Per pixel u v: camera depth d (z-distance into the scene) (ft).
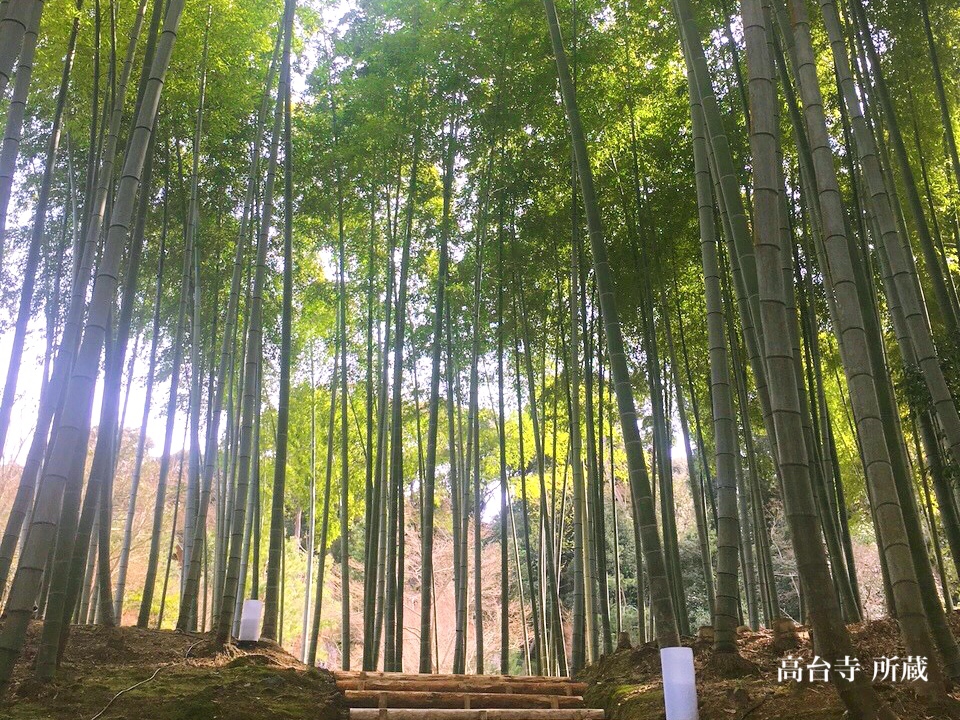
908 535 13.94
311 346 35.81
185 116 25.12
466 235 30.53
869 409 12.16
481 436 40.01
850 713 8.89
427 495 23.38
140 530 42.88
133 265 17.17
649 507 14.44
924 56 22.66
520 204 28.71
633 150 25.77
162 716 12.84
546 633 32.24
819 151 12.57
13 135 13.23
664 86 26.71
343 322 27.45
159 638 17.81
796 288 23.15
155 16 17.17
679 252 27.91
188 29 23.20
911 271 18.78
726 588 15.07
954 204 24.50
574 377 25.22
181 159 26.66
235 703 13.91
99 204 16.98
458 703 16.26
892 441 14.69
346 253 31.48
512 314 30.76
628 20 26.04
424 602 22.43
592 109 25.95
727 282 25.90
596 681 18.42
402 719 14.84
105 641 16.61
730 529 15.21
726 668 14.62
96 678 14.34
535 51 25.82
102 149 20.26
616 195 27.25
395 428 24.16
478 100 26.50
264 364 35.04
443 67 25.98
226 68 24.50
